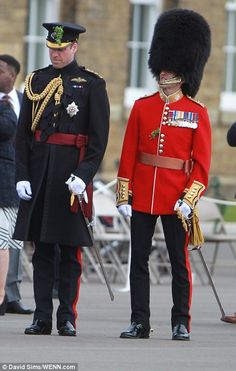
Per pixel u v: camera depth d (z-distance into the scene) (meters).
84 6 88.25
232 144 39.34
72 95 34.59
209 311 42.88
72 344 33.53
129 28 90.31
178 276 35.06
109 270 56.03
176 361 31.56
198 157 34.75
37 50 87.50
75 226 34.56
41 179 34.50
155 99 35.12
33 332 35.06
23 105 34.91
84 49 88.44
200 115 34.88
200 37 35.34
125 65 89.50
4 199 39.00
